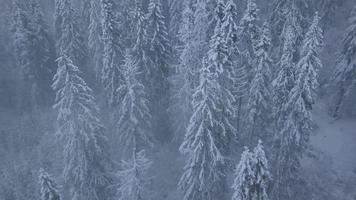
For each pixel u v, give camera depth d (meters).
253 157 18.03
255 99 28.64
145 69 32.56
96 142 26.05
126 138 32.34
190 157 24.47
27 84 48.47
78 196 27.83
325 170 33.41
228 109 23.34
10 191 34.16
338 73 36.47
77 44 41.69
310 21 43.50
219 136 23.97
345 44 35.72
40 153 39.16
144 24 31.58
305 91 24.39
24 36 41.78
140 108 30.84
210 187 24.77
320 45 25.06
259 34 28.97
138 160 24.16
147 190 33.78
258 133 32.81
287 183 28.67
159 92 34.47
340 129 37.72
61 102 24.47
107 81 34.75
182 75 31.98
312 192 31.27
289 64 25.83
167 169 35.59
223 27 25.58
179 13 42.19
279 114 27.30
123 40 36.66
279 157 27.75
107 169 28.97
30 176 35.94
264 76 28.25
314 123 38.78
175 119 35.03
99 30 39.56
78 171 26.67
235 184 18.48
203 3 29.52
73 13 40.94
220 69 21.66
